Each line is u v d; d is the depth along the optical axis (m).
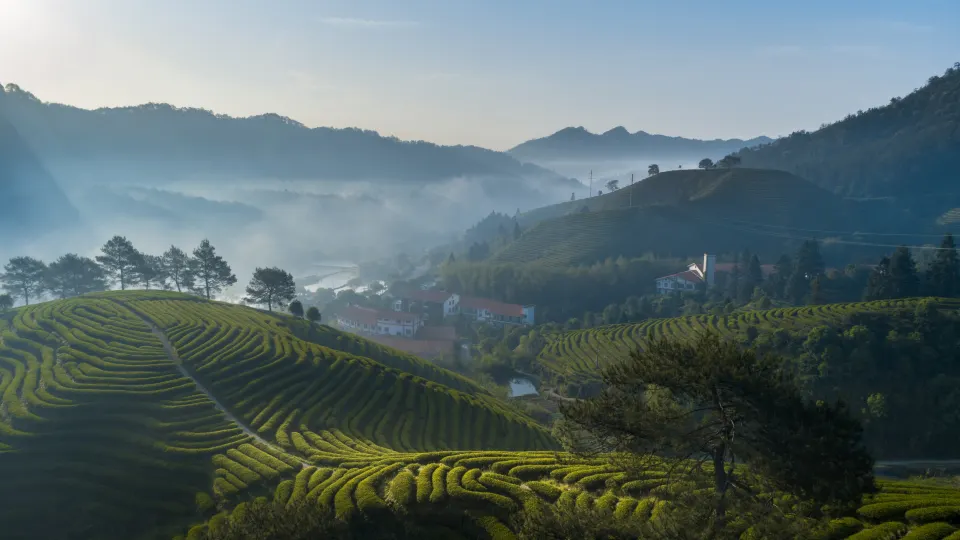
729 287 153.50
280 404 64.81
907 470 70.81
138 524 47.38
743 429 23.42
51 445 55.59
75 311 88.88
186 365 71.94
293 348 80.06
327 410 65.75
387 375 78.31
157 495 50.00
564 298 170.12
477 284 187.62
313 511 35.78
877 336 87.88
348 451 53.94
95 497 50.00
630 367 25.69
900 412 77.88
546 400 102.12
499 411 78.62
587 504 35.56
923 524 32.72
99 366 69.94
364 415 67.06
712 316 117.19
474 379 115.19
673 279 167.25
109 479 51.59
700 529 22.77
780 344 91.94
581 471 41.88
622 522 26.50
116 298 99.19
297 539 33.06
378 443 60.38
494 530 34.84
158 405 61.56
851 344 85.38
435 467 44.03
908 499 35.88
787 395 23.50
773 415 22.88
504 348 127.38
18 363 71.81
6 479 51.72
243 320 92.75
